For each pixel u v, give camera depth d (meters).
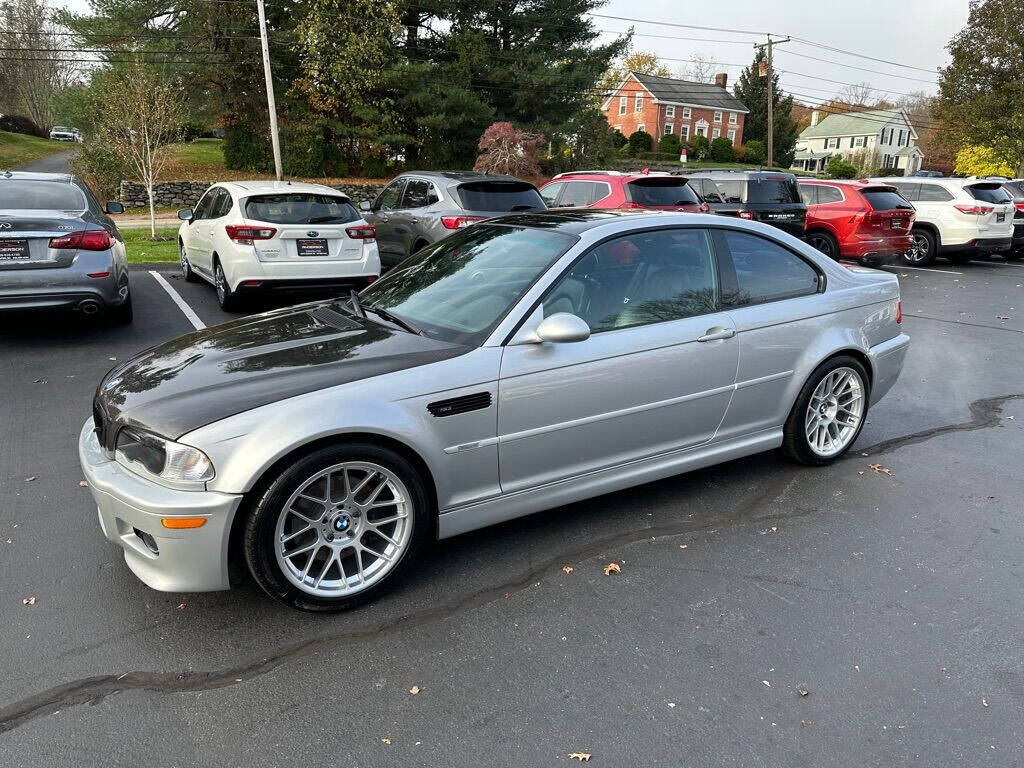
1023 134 31.89
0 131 47.81
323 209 8.29
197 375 2.99
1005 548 3.54
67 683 2.51
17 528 3.57
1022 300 11.09
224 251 8.04
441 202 9.45
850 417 4.51
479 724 2.35
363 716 2.38
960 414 5.59
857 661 2.69
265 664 2.62
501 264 3.60
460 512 3.17
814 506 3.95
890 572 3.30
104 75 24.12
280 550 2.75
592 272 3.47
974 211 14.30
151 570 2.76
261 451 2.63
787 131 66.94
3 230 6.24
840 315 4.27
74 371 6.13
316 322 3.60
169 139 18.36
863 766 2.21
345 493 2.88
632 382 3.46
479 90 31.47
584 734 2.31
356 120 30.58
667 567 3.31
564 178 11.42
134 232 18.34
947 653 2.74
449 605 3.00
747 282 3.98
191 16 27.39
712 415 3.84
